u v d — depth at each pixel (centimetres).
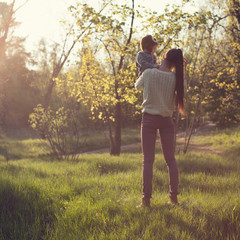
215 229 236
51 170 629
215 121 2948
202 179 486
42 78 3312
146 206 295
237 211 269
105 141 1995
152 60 307
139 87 306
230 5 1204
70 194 372
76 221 261
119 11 944
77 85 991
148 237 220
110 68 1131
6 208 317
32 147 1741
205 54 1094
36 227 259
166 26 931
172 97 297
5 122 3669
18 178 460
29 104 3928
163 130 307
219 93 1413
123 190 390
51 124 978
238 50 1204
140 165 712
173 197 308
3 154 1532
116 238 223
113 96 1035
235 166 687
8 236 253
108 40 1006
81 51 1020
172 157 311
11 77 3934
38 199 340
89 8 965
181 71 292
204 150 1569
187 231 231
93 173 591
